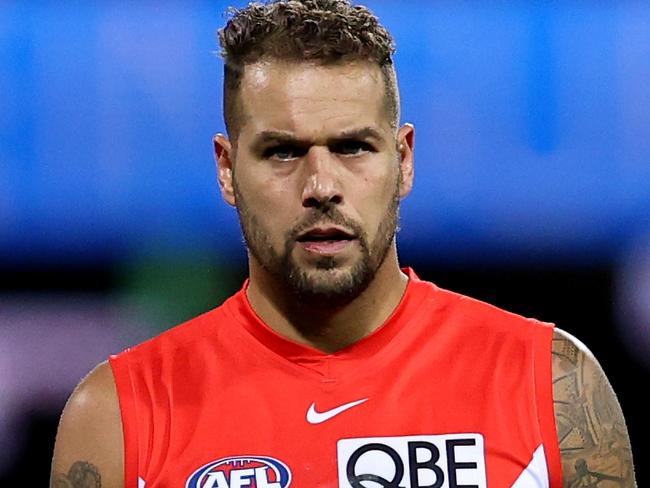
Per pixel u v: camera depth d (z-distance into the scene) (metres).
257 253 8.81
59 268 18.94
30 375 18.56
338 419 8.81
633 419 19.34
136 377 9.18
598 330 19.48
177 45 18.52
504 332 9.18
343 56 8.53
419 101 18.41
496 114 18.58
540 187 18.80
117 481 8.88
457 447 8.64
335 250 8.45
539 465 8.62
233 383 9.03
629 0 18.70
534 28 18.61
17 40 18.47
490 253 18.97
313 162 8.43
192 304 19.03
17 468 17.86
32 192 18.69
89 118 18.62
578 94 18.70
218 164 9.52
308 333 9.07
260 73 8.62
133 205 18.86
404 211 18.78
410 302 9.31
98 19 18.55
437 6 18.41
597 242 18.97
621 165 18.80
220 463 8.69
